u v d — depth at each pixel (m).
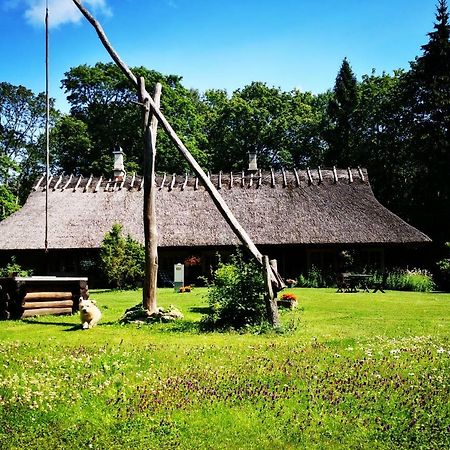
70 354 9.82
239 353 9.72
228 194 33.06
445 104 40.19
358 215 31.00
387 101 46.91
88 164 49.09
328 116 52.75
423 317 14.52
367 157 46.56
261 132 52.12
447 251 37.44
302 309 16.38
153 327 13.38
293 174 34.38
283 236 29.62
